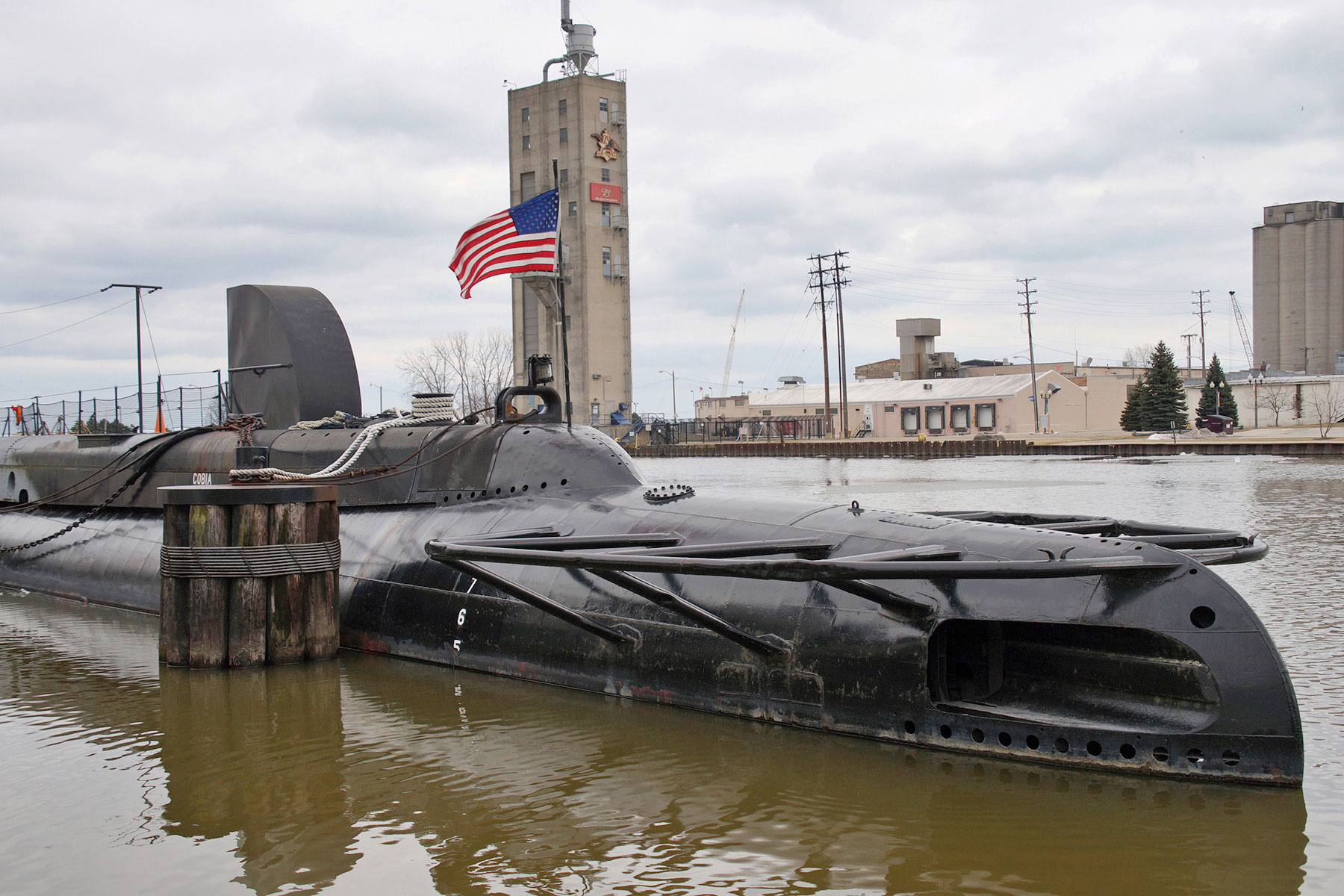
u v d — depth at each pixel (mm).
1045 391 105125
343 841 8375
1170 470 52500
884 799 8727
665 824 8508
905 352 134625
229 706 12000
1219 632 8539
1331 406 109500
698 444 109312
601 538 11484
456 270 17578
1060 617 8930
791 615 10438
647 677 11422
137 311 45469
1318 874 7418
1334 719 10703
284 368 19109
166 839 8484
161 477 19031
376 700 12070
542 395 15453
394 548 14914
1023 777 9008
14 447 23000
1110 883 7379
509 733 10727
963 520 11133
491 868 7859
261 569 13453
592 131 92438
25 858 8164
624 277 95062
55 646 15211
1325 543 23078
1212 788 8562
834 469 64062
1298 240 174000
